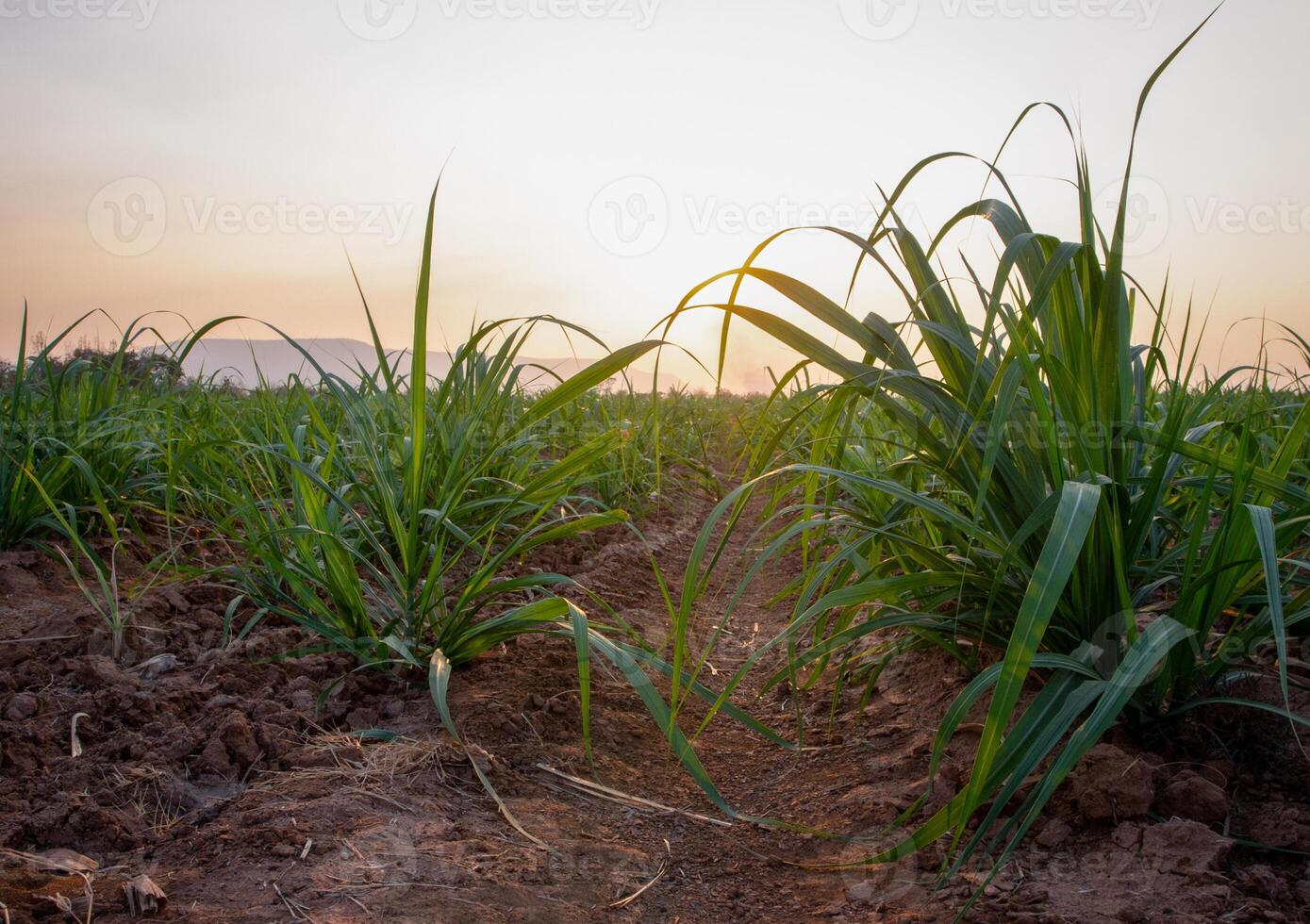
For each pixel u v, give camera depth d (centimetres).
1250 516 172
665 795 232
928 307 206
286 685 254
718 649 363
